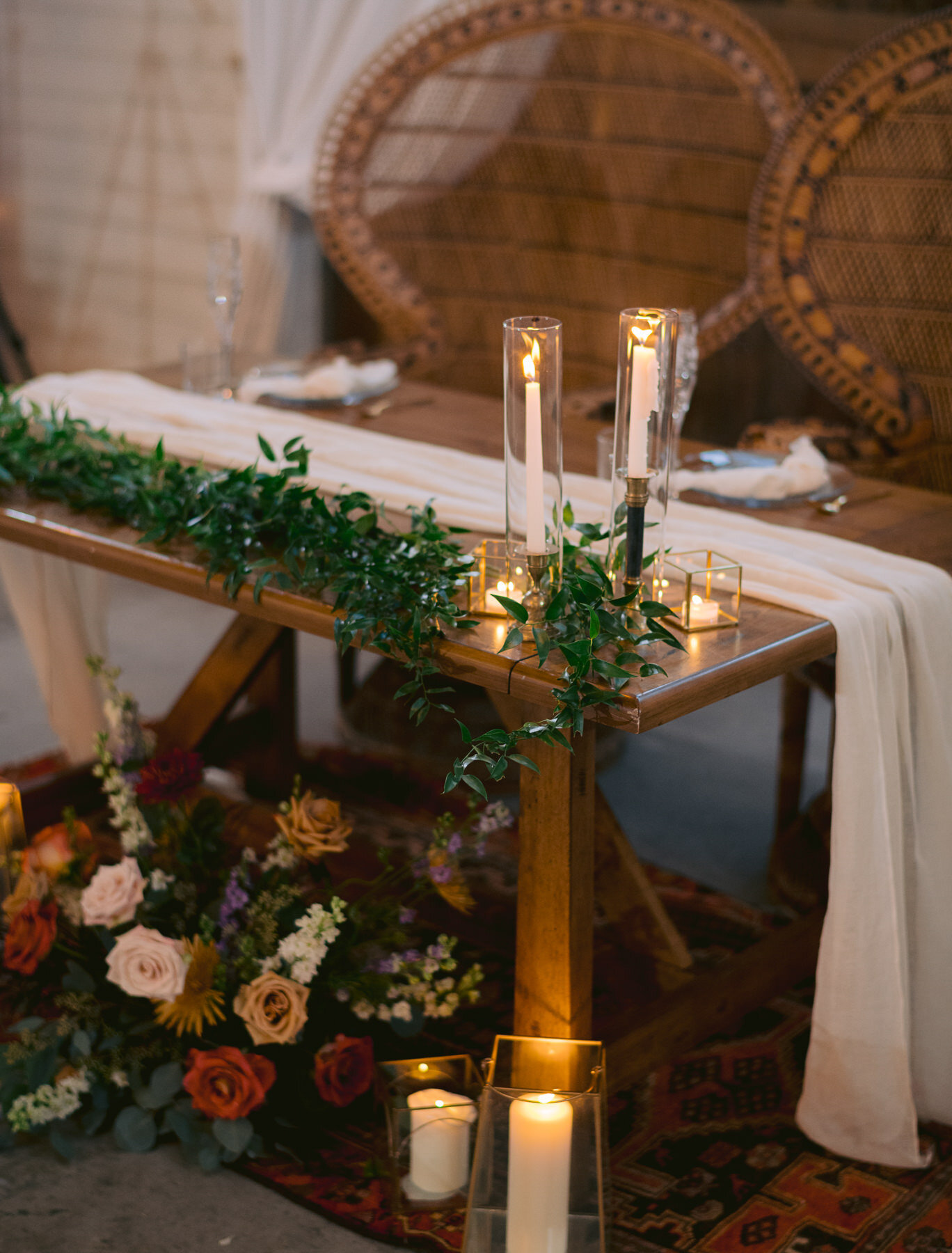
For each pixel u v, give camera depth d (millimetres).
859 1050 1713
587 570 1659
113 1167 1764
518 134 3367
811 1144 1815
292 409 2514
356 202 3445
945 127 2830
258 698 2664
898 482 2709
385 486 2023
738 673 1487
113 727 2078
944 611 1731
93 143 4465
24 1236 1640
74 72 4430
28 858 1874
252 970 1777
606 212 3311
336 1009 1846
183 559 1816
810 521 1965
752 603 1671
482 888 2301
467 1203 1660
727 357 3473
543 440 1519
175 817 1930
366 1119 1842
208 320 4410
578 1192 1484
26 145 4605
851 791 1631
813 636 1574
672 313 1505
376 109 3434
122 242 4516
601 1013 2109
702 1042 2045
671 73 3176
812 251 2992
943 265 2861
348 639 1576
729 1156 1791
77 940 1879
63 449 2102
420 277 3479
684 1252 1615
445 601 1586
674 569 1652
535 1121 1466
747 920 2348
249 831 2426
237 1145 1712
